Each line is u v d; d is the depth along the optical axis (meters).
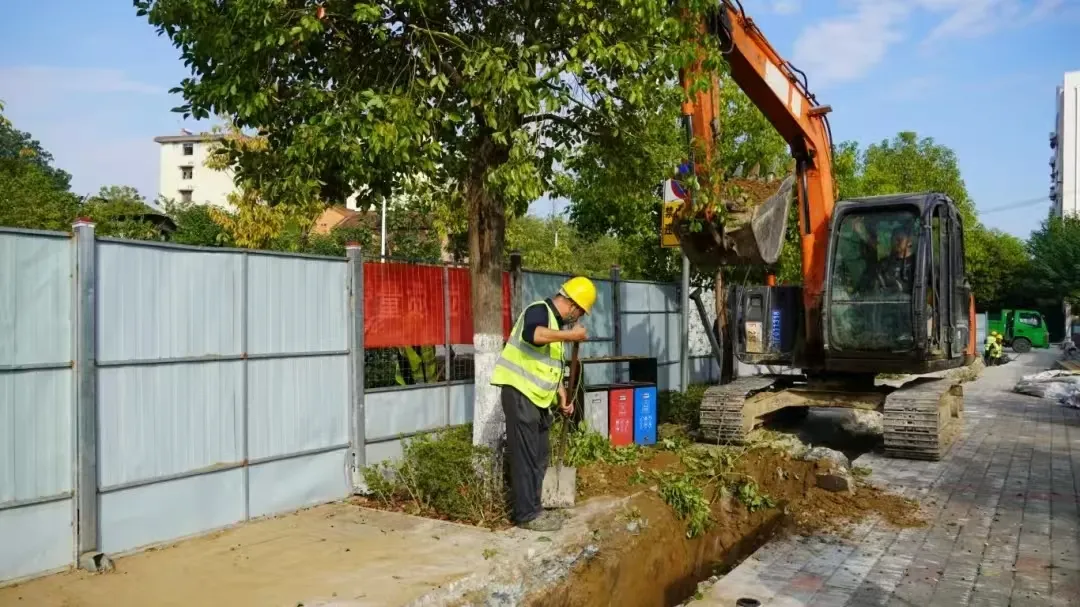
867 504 7.63
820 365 11.44
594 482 8.15
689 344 16.84
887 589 5.42
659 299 15.27
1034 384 18.64
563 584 6.23
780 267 15.36
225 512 7.13
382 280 8.94
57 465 5.97
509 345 6.88
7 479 5.68
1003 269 50.34
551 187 8.54
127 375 6.43
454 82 7.25
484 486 7.40
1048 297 48.34
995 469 9.45
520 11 7.33
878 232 10.66
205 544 6.62
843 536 6.69
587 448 8.91
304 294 7.98
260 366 7.52
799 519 7.20
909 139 44.81
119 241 6.38
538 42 7.11
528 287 11.46
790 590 5.41
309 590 5.52
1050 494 8.14
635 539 7.04
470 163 7.63
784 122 10.77
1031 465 9.70
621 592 6.53
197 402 6.96
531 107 6.52
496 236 7.81
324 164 6.68
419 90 6.82
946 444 11.00
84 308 6.07
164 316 6.73
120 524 6.33
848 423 14.12
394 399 8.95
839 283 10.84
